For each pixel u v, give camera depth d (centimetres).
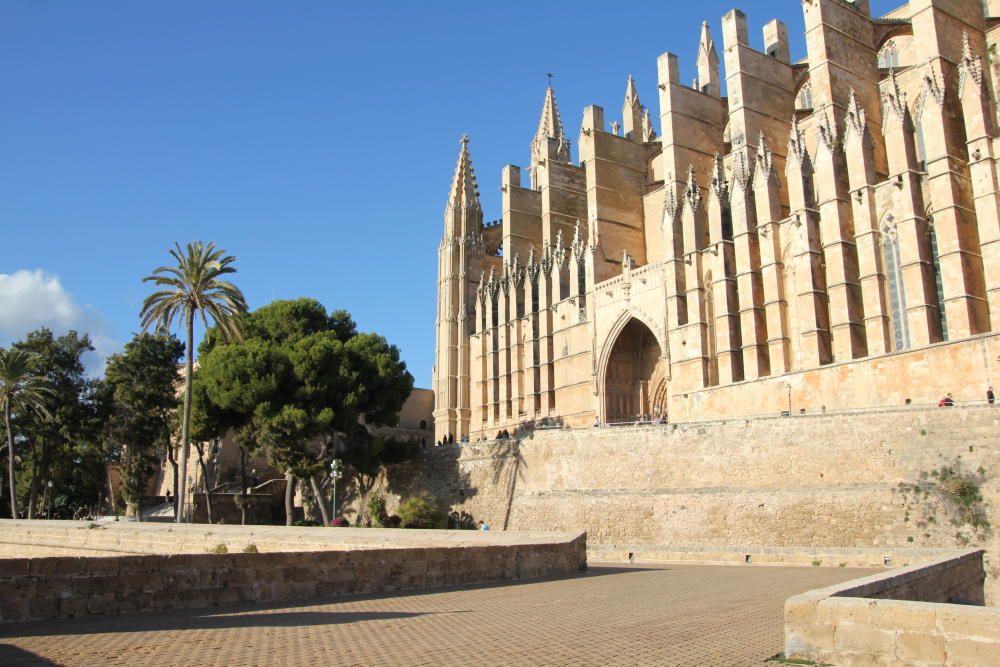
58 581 1588
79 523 4828
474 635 1445
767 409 5312
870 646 1169
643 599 2042
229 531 3869
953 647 1097
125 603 1672
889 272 4953
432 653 1267
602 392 6994
